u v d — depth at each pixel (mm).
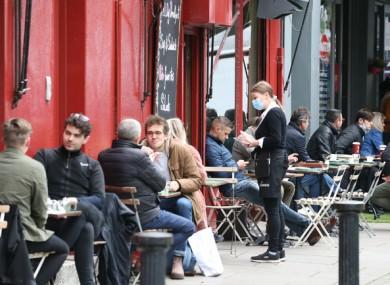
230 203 16438
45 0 12648
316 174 17391
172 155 13312
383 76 28688
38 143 12461
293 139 17484
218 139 16391
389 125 26141
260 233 16547
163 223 12516
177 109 16609
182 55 16516
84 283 10656
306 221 16438
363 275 13883
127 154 12086
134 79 14695
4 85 11586
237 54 19172
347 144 20141
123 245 11117
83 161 11273
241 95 19219
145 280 7133
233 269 14000
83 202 10750
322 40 24781
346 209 9898
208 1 16125
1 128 11586
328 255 15523
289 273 13797
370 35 27156
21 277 9531
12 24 11703
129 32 14500
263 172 14195
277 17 19516
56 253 10328
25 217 10008
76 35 13234
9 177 9992
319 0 22438
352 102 26906
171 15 15555
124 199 11898
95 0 13469
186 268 13258
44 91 12609
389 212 22625
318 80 22594
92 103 13414
